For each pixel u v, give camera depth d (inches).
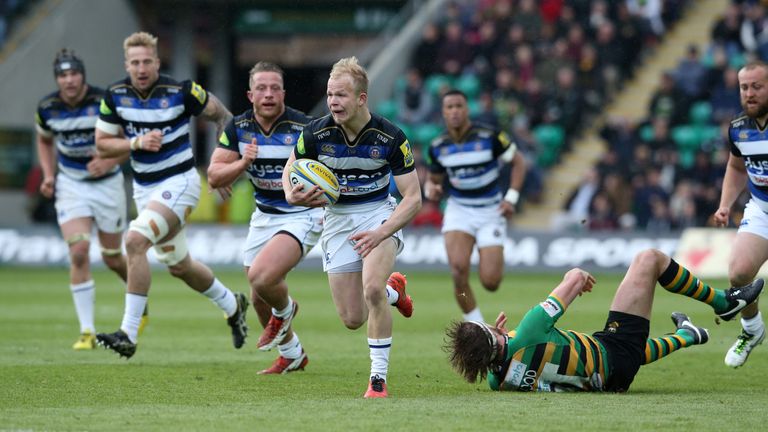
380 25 4092.0
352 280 1095.0
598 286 2608.3
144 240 1267.2
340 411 918.4
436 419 869.8
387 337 1028.5
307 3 4092.0
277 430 823.1
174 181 1306.6
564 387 1017.5
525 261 3036.4
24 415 909.8
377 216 1077.8
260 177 1202.0
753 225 1203.9
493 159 1672.0
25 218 3718.0
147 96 1298.0
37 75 3750.0
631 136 3149.6
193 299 2335.1
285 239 1171.9
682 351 1444.4
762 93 1152.2
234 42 4259.4
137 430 828.6
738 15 3442.4
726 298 1085.1
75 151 1524.4
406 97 3518.7
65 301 2253.9
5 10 3848.4
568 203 3193.9
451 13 3718.0
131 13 4069.9
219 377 1187.3
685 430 820.6
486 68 3567.9
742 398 1007.6
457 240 1672.0
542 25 3555.6
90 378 1168.2
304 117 1201.4
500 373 1007.0
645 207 3019.2
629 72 3629.4
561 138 3444.9
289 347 1225.4
